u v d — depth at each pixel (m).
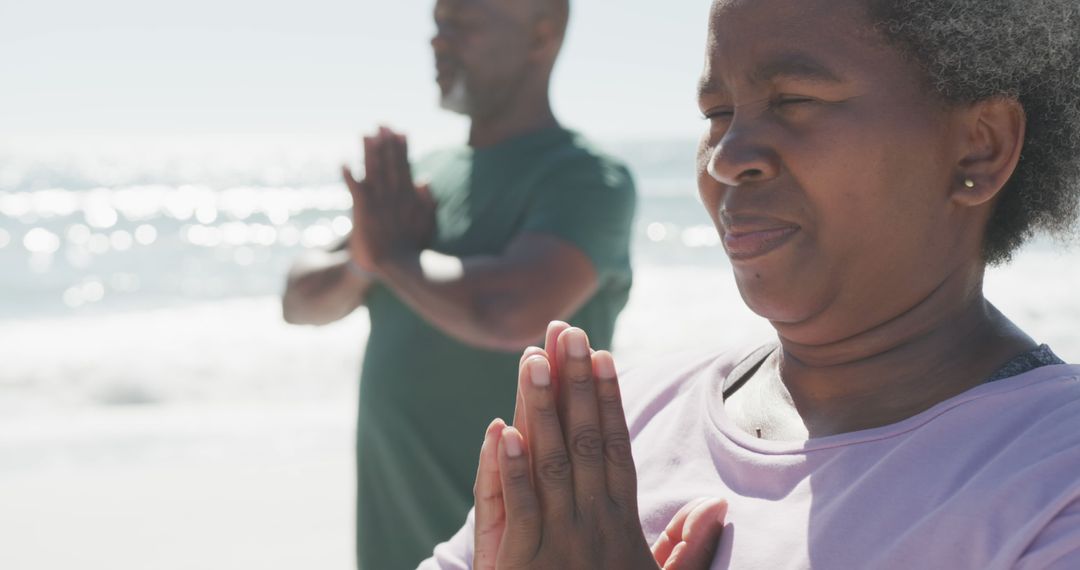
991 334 1.19
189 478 6.50
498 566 1.10
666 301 15.48
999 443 1.06
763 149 1.15
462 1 2.84
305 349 11.91
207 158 73.44
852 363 1.21
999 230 1.23
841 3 1.13
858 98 1.12
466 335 2.61
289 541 5.32
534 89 2.88
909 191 1.14
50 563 5.02
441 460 2.67
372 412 2.74
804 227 1.15
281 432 7.85
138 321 15.02
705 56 1.25
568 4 2.90
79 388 10.52
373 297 2.90
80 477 6.56
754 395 1.32
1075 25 1.16
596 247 2.70
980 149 1.16
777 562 1.10
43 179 54.28
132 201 42.00
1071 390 1.08
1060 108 1.19
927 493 1.05
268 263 23.38
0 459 7.09
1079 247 1.27
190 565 4.99
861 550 1.05
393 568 2.73
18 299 18.78
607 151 2.88
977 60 1.12
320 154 79.00
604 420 1.10
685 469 1.29
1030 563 0.97
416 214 2.80
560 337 1.12
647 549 1.09
